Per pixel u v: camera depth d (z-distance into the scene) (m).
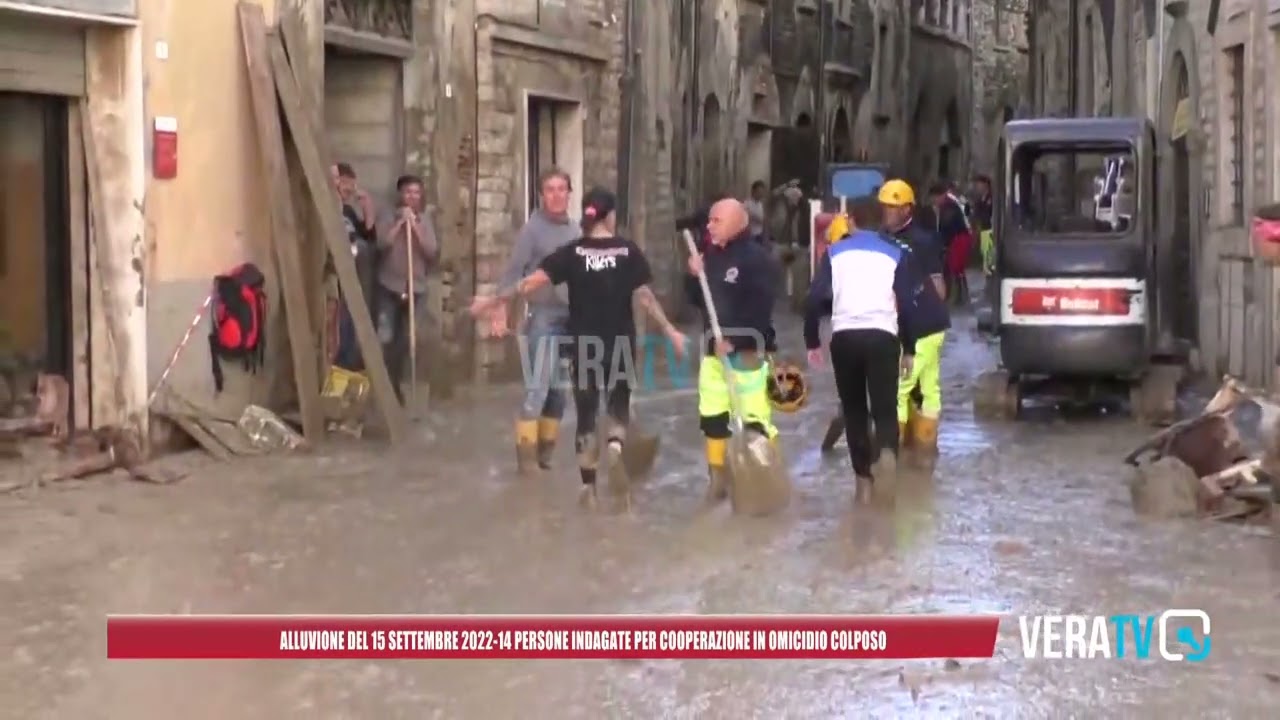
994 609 18.45
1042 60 81.94
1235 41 37.75
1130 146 32.94
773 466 24.02
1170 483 23.83
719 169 65.25
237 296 30.44
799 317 63.28
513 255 26.98
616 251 24.59
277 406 32.09
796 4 77.19
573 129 46.84
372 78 37.91
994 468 28.09
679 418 34.41
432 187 39.41
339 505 24.56
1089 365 33.12
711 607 18.48
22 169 27.34
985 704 15.04
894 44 97.62
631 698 15.25
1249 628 17.64
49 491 25.38
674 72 57.00
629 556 21.11
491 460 28.80
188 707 15.05
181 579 19.88
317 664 16.42
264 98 31.20
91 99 27.95
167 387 28.89
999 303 33.78
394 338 34.94
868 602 18.72
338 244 31.55
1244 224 37.56
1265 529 22.80
